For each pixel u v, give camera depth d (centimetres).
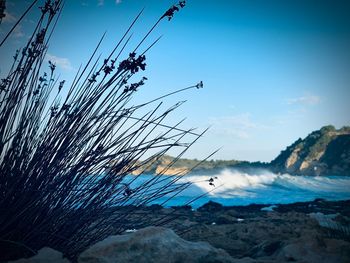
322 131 9588
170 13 196
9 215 191
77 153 211
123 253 180
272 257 239
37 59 218
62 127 212
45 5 207
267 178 3092
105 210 220
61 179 201
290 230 505
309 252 226
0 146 198
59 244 208
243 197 1950
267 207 1056
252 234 470
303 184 2998
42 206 202
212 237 434
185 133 219
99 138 211
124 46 207
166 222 241
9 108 205
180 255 185
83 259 178
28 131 216
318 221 578
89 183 214
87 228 222
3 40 182
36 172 202
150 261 177
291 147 9800
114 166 214
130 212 233
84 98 212
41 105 225
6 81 208
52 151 207
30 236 197
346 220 604
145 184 230
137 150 216
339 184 3086
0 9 178
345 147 8625
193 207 1235
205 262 183
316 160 8706
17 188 196
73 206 213
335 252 230
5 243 188
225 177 2878
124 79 209
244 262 191
